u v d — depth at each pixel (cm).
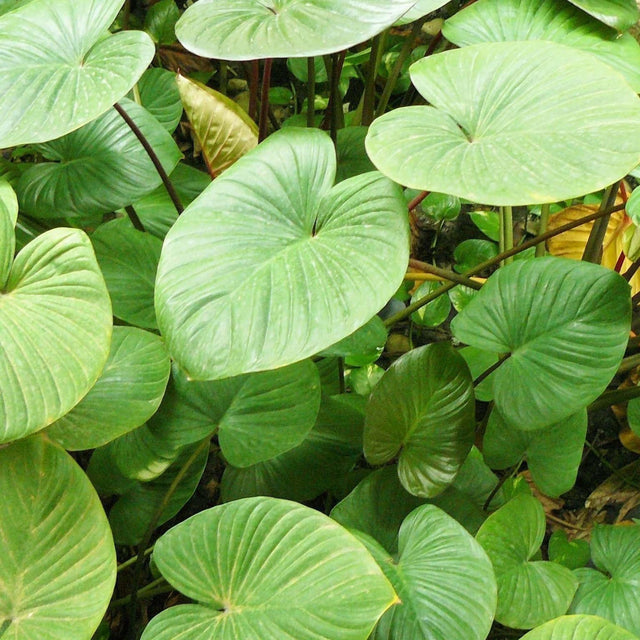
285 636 170
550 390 187
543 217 222
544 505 214
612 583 192
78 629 171
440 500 197
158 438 192
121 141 204
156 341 191
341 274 174
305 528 175
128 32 186
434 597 178
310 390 194
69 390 172
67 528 174
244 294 174
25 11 189
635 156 172
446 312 226
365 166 211
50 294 176
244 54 179
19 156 230
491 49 185
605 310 186
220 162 205
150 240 203
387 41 249
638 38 218
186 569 175
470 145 176
